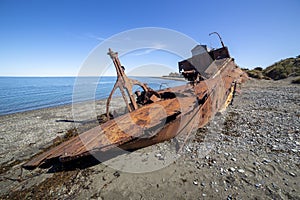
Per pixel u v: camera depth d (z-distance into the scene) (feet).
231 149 9.71
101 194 7.24
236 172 7.64
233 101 22.04
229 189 6.70
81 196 7.26
